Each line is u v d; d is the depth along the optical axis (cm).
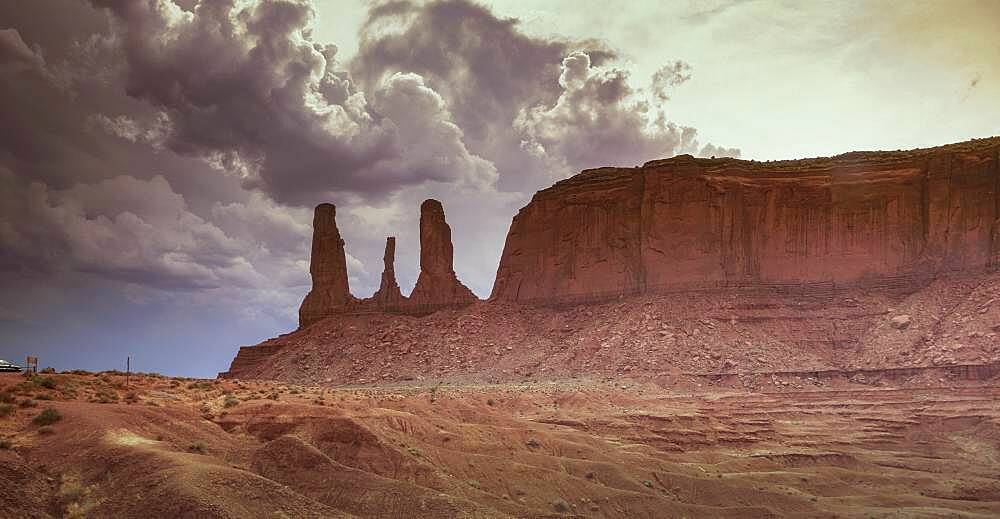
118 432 6806
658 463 10394
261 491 6138
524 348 18988
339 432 7906
